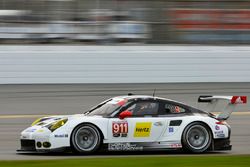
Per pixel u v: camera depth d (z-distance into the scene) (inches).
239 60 2440.9
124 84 2329.0
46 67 2294.5
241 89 2269.9
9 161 941.8
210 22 2568.9
